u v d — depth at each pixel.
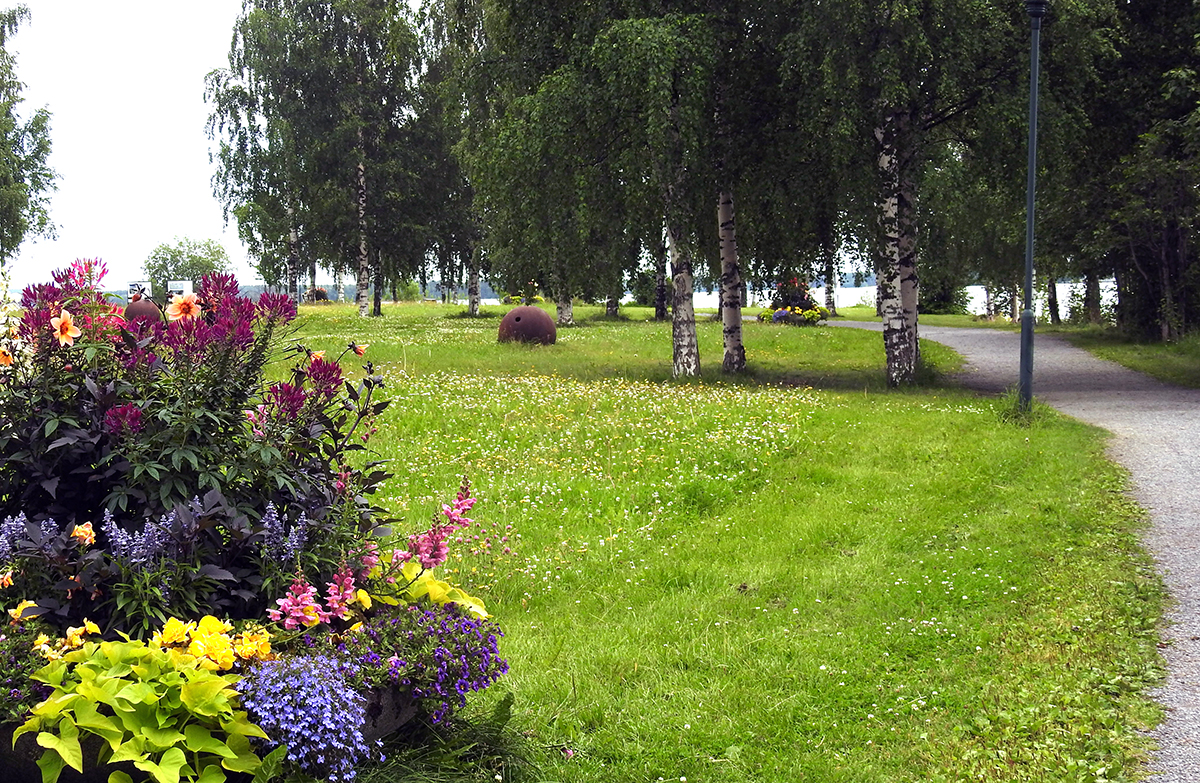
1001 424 13.55
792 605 6.68
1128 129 21.78
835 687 5.28
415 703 4.01
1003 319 48.97
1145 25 21.22
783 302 43.72
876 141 18.69
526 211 20.72
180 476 4.11
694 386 18.50
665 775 4.35
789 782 4.29
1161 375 20.77
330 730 3.43
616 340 30.78
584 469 10.68
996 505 9.10
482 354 25.19
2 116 37.56
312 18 38.28
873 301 69.31
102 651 3.35
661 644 5.99
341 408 4.74
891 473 10.58
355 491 4.57
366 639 3.98
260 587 4.02
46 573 3.74
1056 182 21.73
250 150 39.06
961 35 17.44
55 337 4.19
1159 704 4.86
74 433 4.00
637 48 17.61
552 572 7.43
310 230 39.41
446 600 4.54
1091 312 38.88
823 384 20.16
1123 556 7.35
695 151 18.77
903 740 4.66
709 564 7.65
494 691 5.07
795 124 19.84
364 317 39.53
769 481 10.34
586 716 4.90
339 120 38.41
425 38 38.62
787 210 19.70
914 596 6.71
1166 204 20.94
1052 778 4.18
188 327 4.42
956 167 21.95
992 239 37.19
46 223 38.59
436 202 41.28
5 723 3.32
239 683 3.43
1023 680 5.21
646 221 19.78
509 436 12.72
